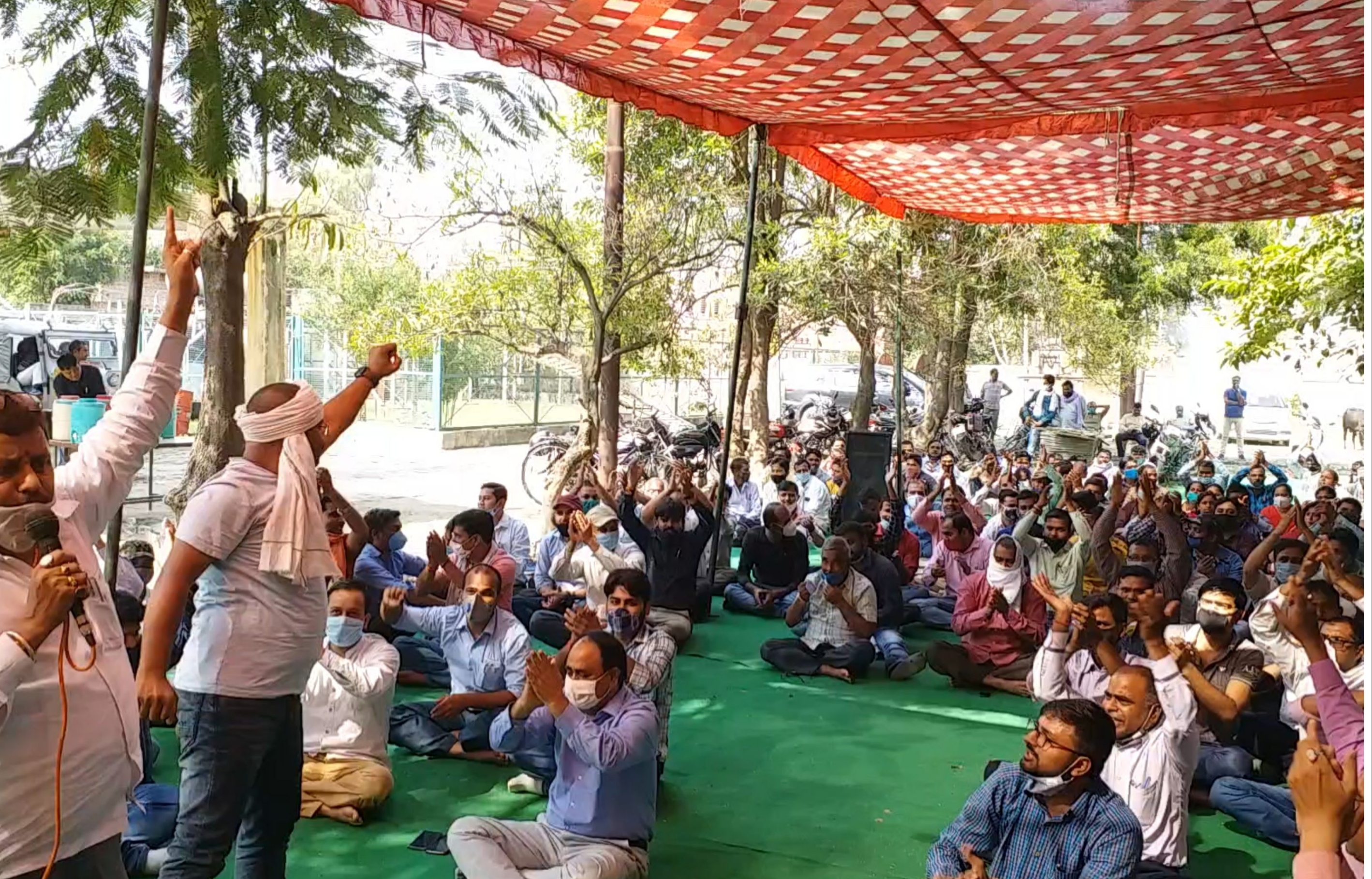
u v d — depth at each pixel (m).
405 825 4.70
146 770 4.55
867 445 10.73
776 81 5.34
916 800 5.23
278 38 5.87
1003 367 29.72
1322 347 21.53
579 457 9.64
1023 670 7.00
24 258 5.29
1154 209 8.51
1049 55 4.82
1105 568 7.71
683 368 11.48
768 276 11.27
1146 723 4.20
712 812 5.03
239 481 3.18
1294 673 5.25
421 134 6.46
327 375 22.62
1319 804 2.27
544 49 4.90
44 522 2.33
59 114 5.37
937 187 8.12
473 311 9.85
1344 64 4.97
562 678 3.99
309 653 3.28
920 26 4.44
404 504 13.27
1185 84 5.37
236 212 7.52
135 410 2.83
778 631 8.43
